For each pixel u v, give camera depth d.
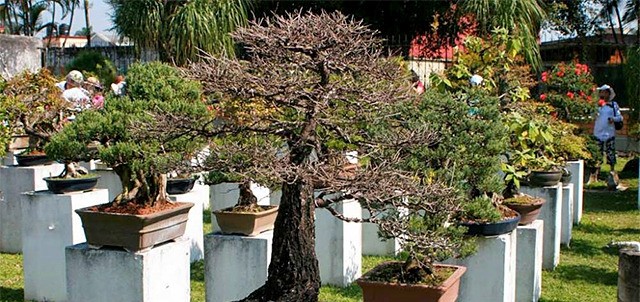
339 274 6.62
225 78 3.21
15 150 8.95
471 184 4.84
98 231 4.68
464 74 6.14
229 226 5.52
